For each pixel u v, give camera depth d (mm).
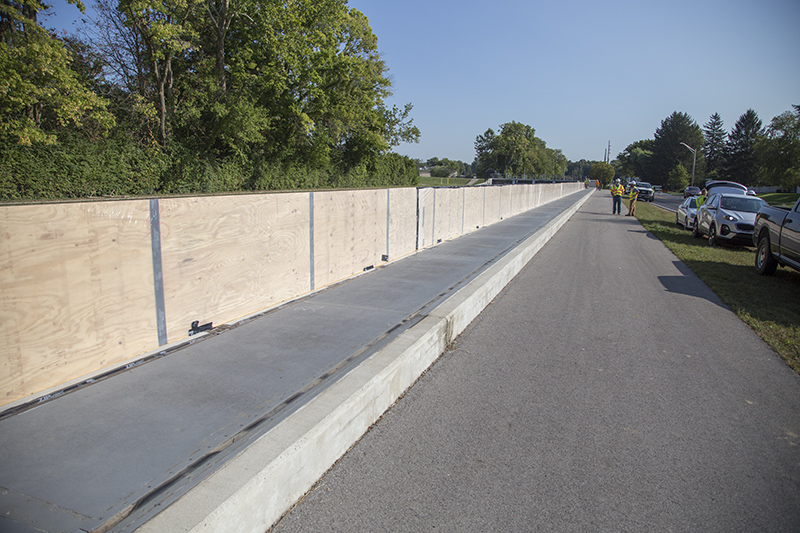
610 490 2988
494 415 3947
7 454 2830
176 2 21219
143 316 4445
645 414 4016
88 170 21219
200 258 5039
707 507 2848
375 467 3189
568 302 7770
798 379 4836
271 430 2977
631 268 10891
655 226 20469
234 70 27938
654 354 5473
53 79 15812
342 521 2658
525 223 18188
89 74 23719
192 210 4898
